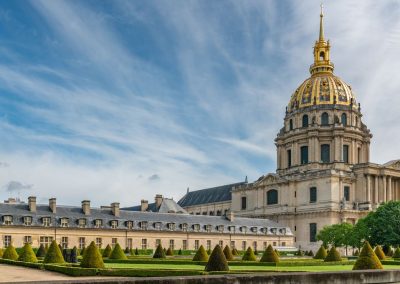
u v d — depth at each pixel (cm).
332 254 6900
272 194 16138
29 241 10394
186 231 12431
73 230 10931
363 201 14488
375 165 14725
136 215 12131
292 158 16538
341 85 16725
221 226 13138
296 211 15088
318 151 15888
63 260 6250
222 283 2305
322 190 14462
